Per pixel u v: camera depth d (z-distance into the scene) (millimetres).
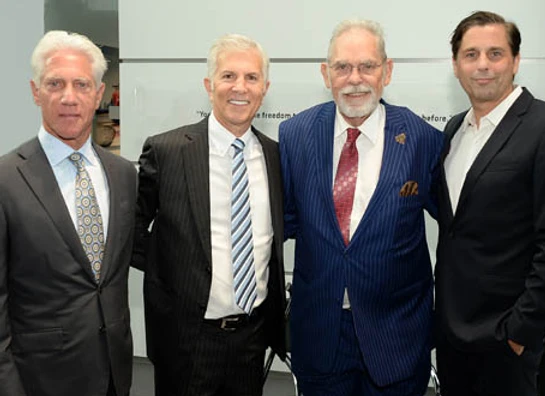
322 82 3236
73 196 1764
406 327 2139
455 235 2055
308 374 2211
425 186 2123
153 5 3398
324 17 3186
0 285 1655
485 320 1993
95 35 3574
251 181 2111
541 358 1999
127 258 1884
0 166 1686
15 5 3527
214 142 2074
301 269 2189
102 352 1766
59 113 1710
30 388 1700
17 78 3555
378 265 2041
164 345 2070
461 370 2191
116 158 1948
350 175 2100
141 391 3656
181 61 3406
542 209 1850
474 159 2027
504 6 2990
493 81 1968
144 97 3479
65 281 1702
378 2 3121
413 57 3125
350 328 2127
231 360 2066
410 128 2135
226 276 2029
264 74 2090
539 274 1845
